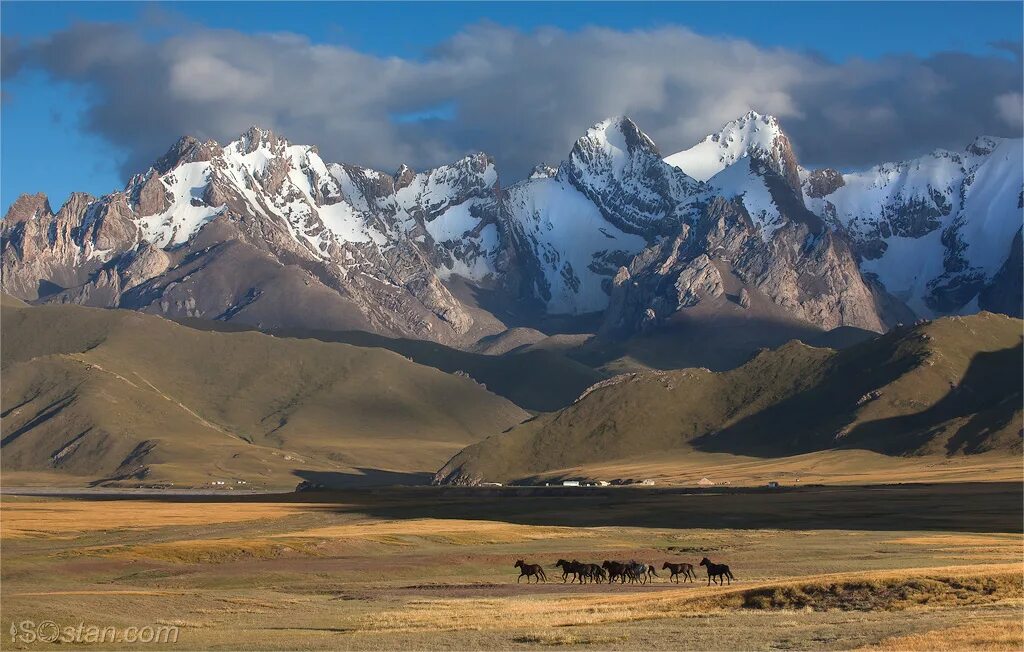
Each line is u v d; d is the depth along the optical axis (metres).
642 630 114.00
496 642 111.56
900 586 129.25
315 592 171.88
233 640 119.44
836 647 100.75
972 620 108.56
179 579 190.00
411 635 117.69
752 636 107.94
